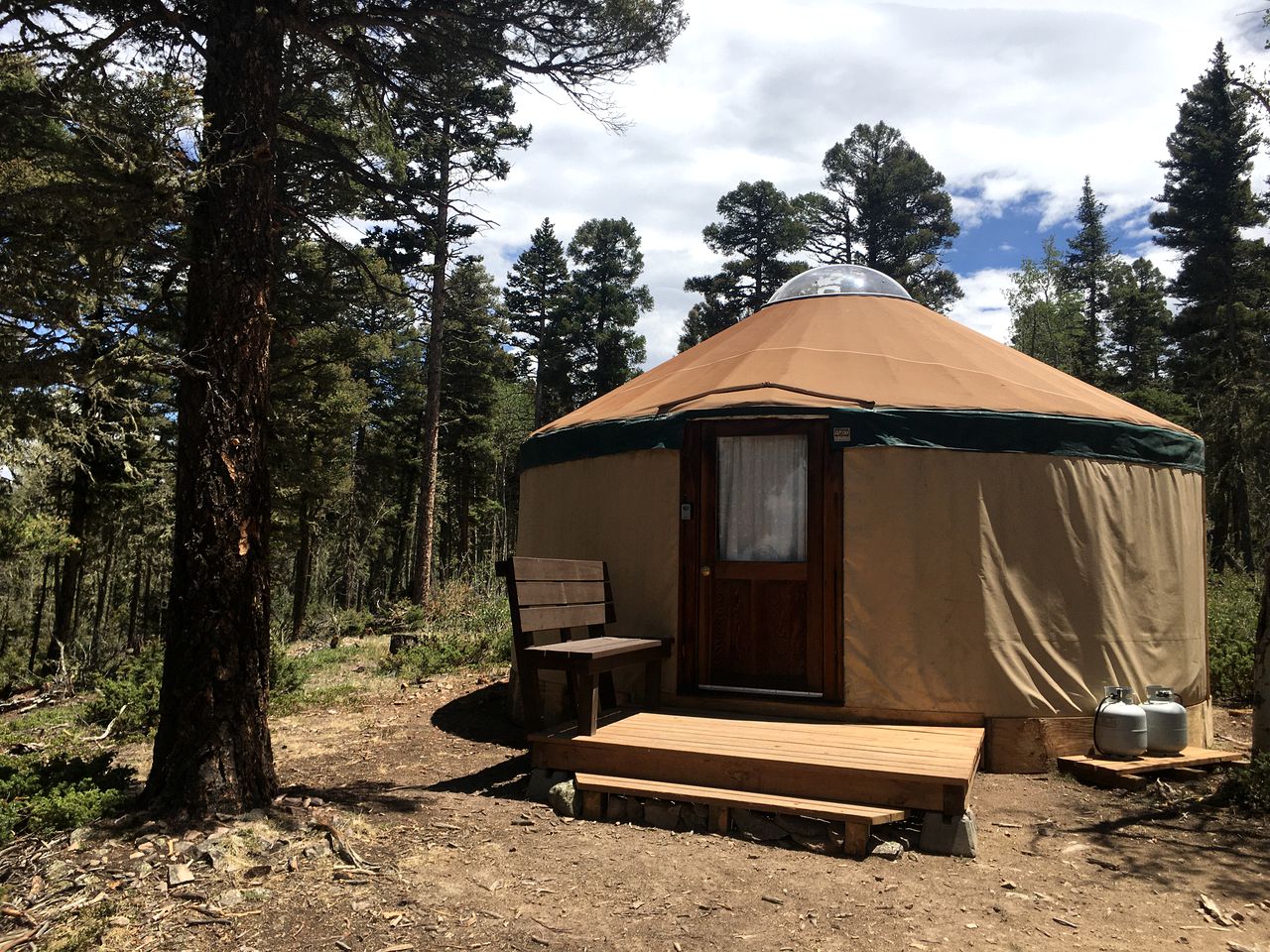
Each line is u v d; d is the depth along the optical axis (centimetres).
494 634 1115
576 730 475
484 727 675
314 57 587
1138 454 566
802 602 554
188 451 415
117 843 361
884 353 630
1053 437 540
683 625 573
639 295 3669
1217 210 2452
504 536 3634
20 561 1313
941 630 520
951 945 288
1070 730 521
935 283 3209
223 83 437
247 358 426
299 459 1689
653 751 441
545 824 419
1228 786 454
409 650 1070
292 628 2119
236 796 403
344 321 922
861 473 538
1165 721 514
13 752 616
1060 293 3100
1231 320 2423
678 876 349
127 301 478
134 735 668
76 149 411
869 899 327
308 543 2270
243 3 443
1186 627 584
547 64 580
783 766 414
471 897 322
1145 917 312
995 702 513
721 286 3259
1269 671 474
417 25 535
